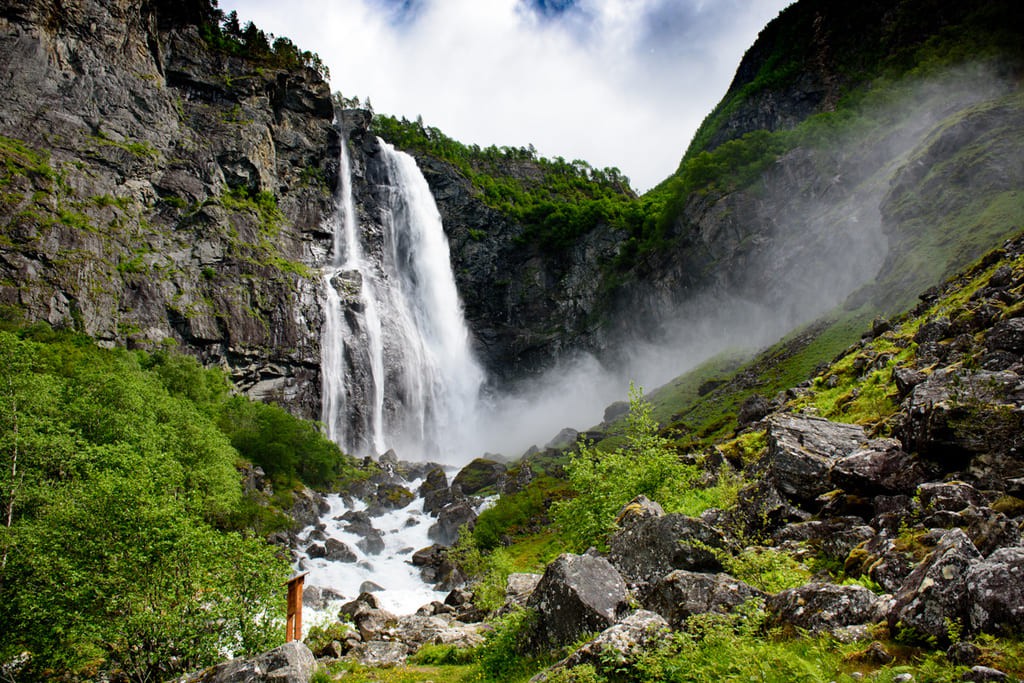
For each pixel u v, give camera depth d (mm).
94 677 22875
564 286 154125
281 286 114938
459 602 34031
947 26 134750
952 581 8430
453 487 84875
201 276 108625
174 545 21703
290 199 136000
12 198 91812
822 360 70625
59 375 61688
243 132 131750
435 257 157375
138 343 93125
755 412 45281
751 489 19281
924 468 15336
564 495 71250
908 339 33406
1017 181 66625
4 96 102625
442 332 150000
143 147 114812
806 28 180375
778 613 10477
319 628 26844
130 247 102562
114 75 117625
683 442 64188
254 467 76188
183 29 139250
